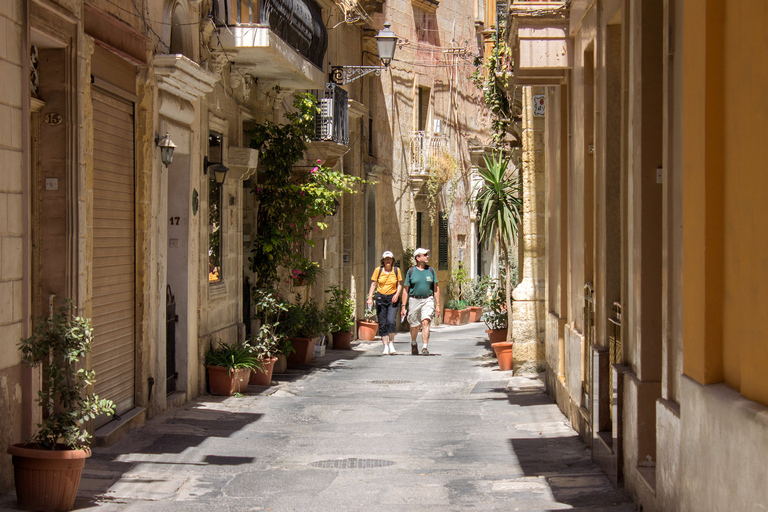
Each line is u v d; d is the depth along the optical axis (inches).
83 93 292.5
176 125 393.4
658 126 232.2
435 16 1125.7
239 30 458.6
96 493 246.2
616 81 289.7
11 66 243.1
